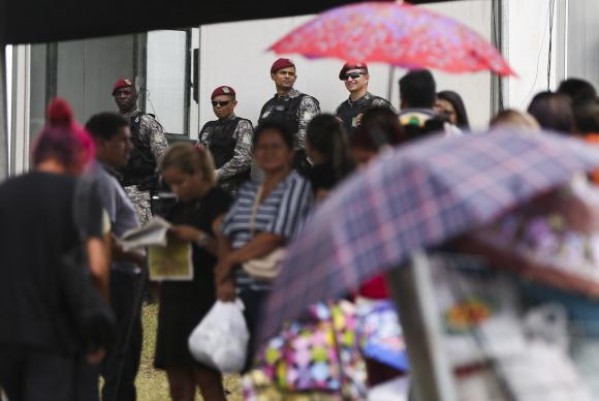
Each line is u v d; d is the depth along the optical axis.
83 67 32.44
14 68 30.39
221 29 30.30
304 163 27.03
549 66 27.30
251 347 16.92
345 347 14.83
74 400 15.66
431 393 9.87
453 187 9.25
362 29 17.78
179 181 17.89
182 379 18.22
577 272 10.08
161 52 32.44
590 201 10.18
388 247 9.29
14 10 21.84
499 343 10.06
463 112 20.61
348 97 28.52
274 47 18.14
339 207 9.66
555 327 10.14
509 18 26.61
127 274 18.45
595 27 27.64
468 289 10.07
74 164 15.15
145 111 32.50
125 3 21.55
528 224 10.09
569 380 10.08
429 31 17.69
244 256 16.53
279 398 14.81
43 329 14.48
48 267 14.57
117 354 18.44
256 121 29.97
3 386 15.41
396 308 10.19
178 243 17.75
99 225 14.90
